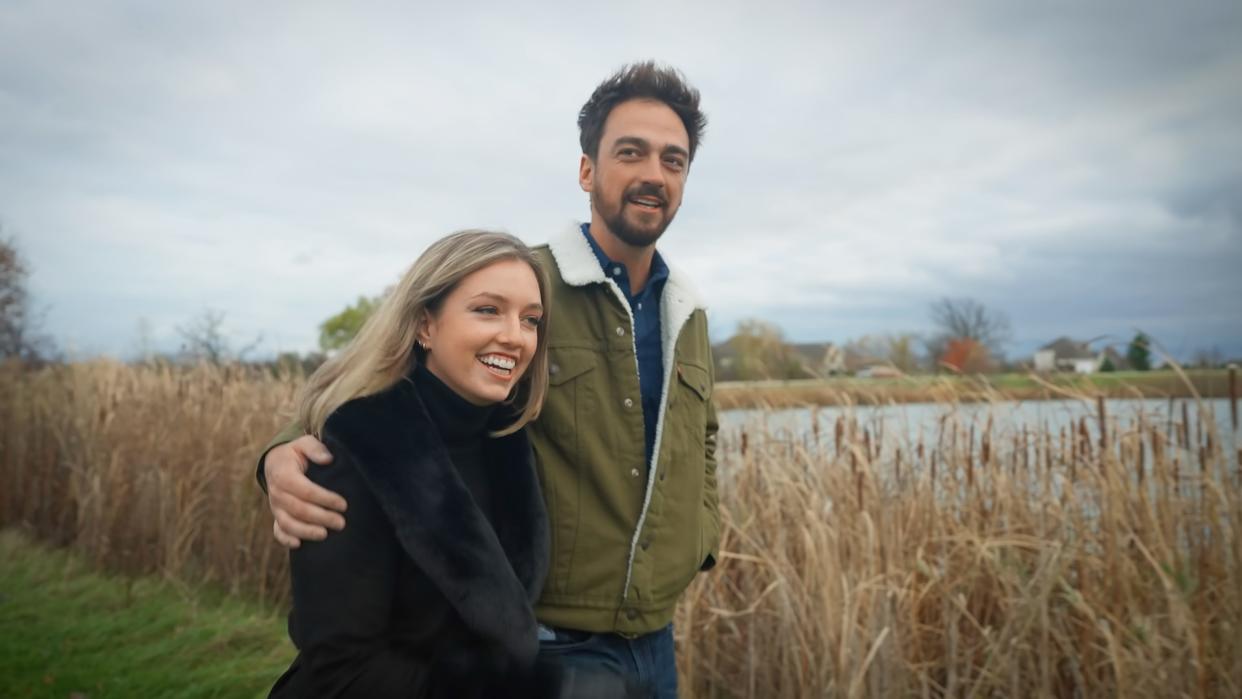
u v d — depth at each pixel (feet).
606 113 5.93
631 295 6.16
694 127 6.10
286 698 4.20
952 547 9.96
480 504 4.93
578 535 5.51
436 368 4.80
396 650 4.29
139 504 16.46
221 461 15.98
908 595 9.30
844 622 8.59
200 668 11.43
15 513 19.70
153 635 12.84
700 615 10.67
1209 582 8.52
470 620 4.23
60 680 10.73
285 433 4.74
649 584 5.62
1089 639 8.71
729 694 10.43
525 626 4.45
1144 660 7.94
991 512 10.26
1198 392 8.87
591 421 5.62
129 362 22.94
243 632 12.92
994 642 9.17
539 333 5.17
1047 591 8.51
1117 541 8.75
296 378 19.81
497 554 4.45
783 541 9.96
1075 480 9.78
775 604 9.82
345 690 4.09
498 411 5.16
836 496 10.30
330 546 4.15
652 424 5.98
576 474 5.60
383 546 4.24
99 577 16.03
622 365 5.71
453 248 4.74
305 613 4.14
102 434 18.10
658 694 5.83
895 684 8.64
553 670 4.77
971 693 8.75
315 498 4.16
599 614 5.49
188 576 15.48
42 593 14.62
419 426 4.49
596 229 6.18
